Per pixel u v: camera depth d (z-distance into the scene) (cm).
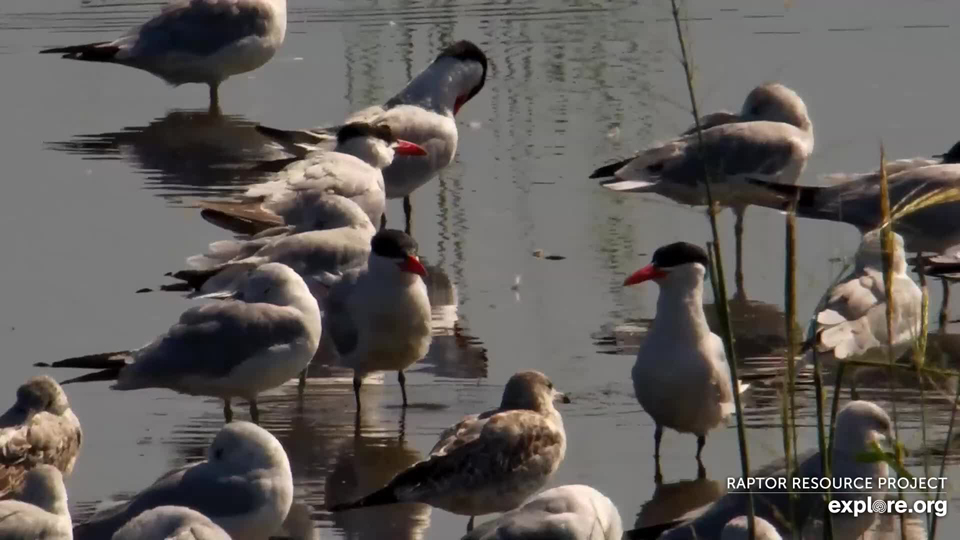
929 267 1439
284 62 2320
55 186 1841
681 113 2023
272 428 1248
